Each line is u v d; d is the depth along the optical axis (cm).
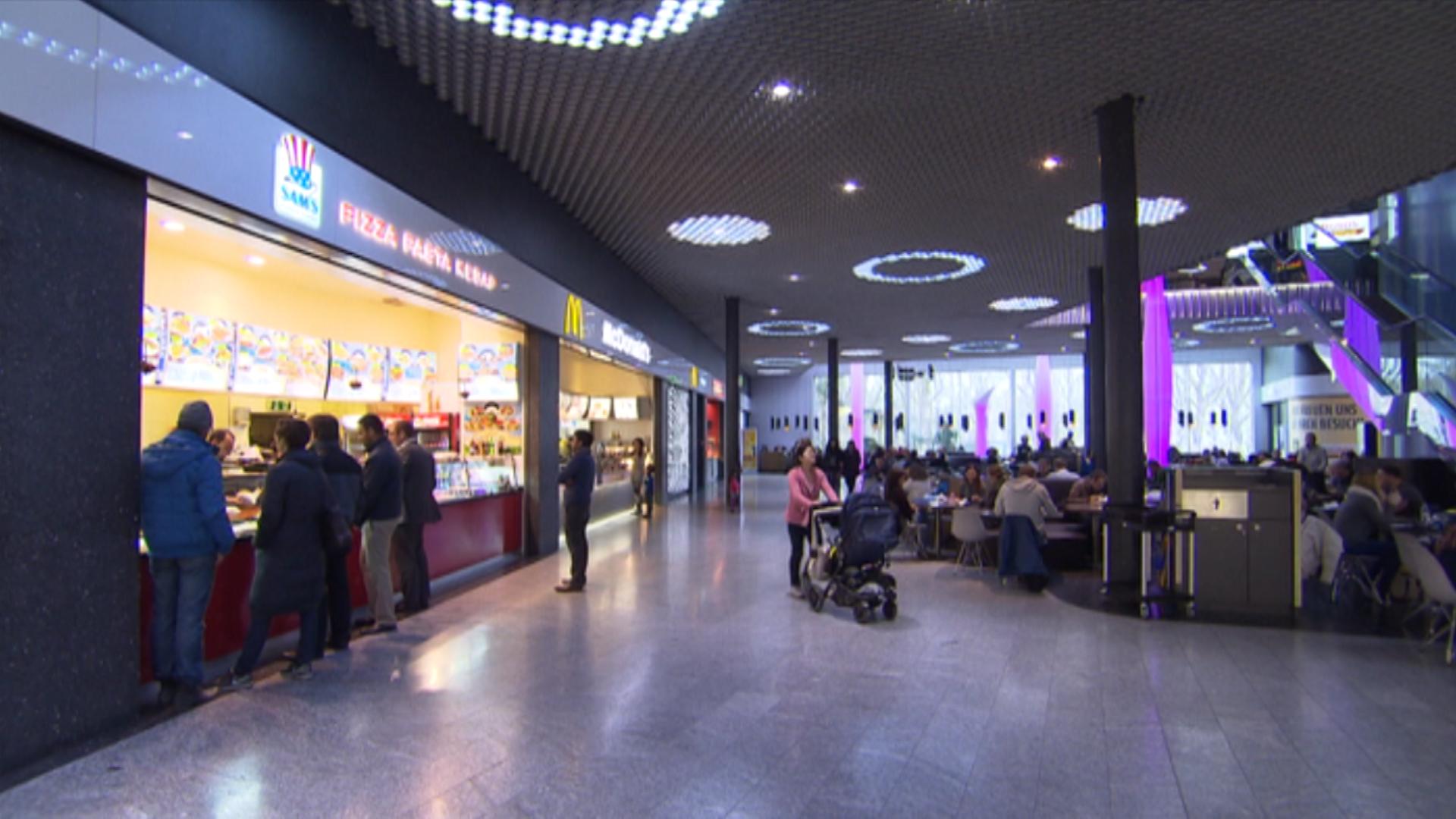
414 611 632
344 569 518
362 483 556
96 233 343
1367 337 1480
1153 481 1327
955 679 469
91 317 341
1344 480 1088
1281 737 379
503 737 367
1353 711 418
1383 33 519
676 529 1261
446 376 997
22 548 313
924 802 306
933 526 1020
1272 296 1856
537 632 572
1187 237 1089
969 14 493
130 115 349
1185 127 689
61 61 316
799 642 555
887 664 502
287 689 433
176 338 662
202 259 710
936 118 663
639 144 728
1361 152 750
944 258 1204
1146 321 1880
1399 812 300
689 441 2048
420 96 620
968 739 373
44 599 322
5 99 294
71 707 334
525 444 925
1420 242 1433
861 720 398
